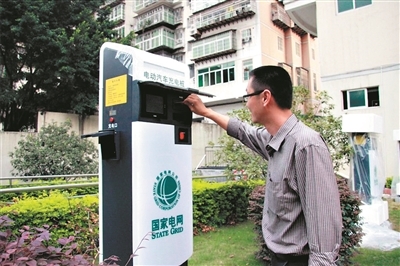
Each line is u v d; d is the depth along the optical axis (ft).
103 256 5.68
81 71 36.60
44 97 40.63
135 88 5.36
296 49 56.65
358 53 29.86
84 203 10.48
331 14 31.50
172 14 63.57
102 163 5.77
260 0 50.31
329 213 3.46
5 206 9.68
